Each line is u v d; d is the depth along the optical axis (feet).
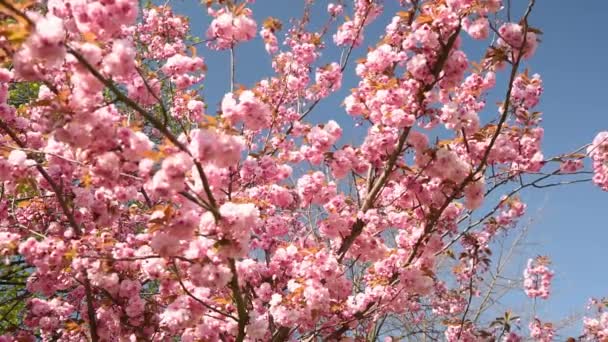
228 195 16.07
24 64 9.56
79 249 14.10
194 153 10.06
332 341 17.07
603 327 24.79
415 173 16.06
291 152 19.58
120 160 10.78
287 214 23.09
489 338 21.76
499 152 16.65
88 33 9.94
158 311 16.65
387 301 16.93
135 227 20.29
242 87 15.20
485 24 14.82
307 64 22.85
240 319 13.09
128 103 9.35
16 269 24.99
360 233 17.42
